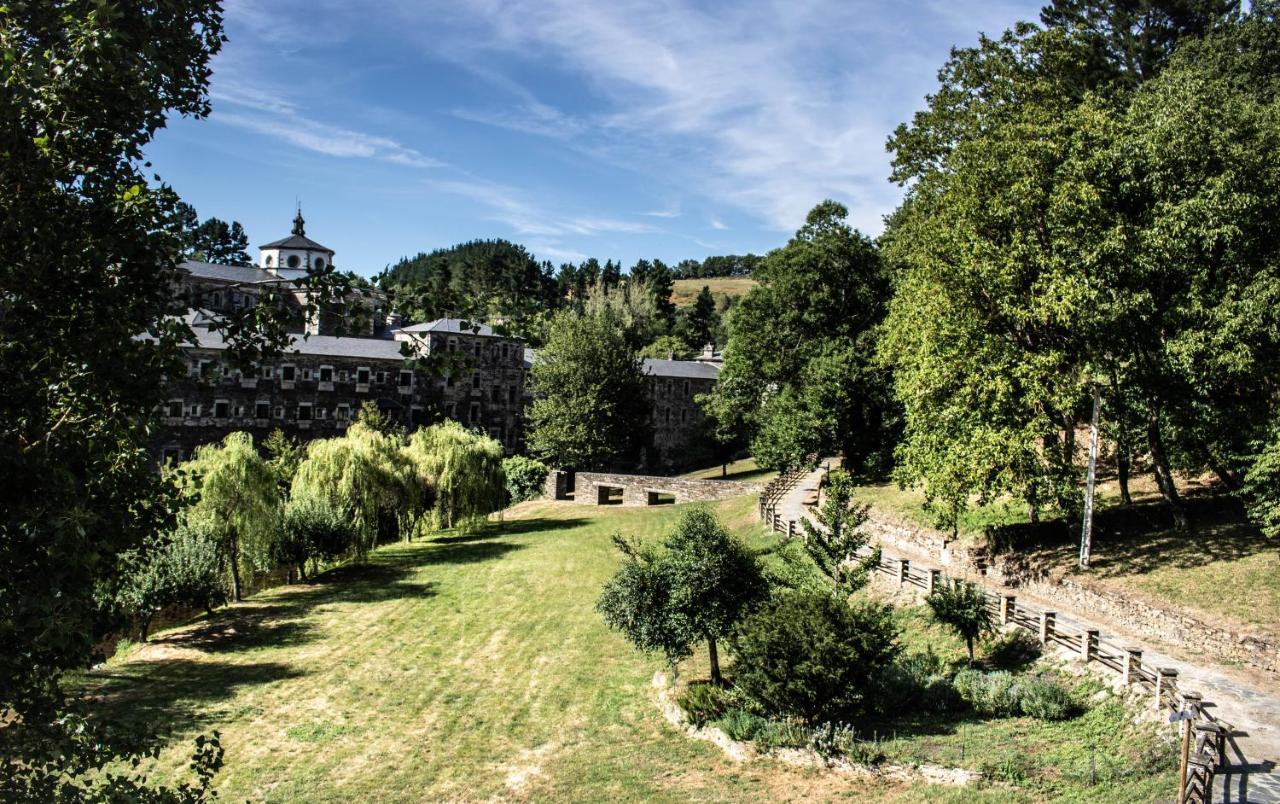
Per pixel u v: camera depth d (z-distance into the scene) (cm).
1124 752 1856
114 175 1036
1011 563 3278
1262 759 1700
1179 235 2656
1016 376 2900
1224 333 2573
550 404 8288
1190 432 3019
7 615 843
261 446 8281
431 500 5862
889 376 5650
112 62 902
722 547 2666
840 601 2334
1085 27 5003
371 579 4634
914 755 2005
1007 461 2911
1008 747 2006
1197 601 2530
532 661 3184
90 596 1006
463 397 9631
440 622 3753
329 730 2538
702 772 2134
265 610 3984
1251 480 2631
